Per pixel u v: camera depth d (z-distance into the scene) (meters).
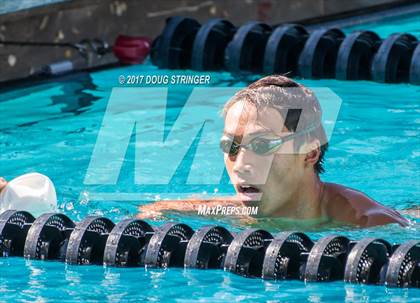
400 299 11.98
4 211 15.04
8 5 26.38
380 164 18.98
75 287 12.71
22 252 14.34
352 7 33.88
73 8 27.53
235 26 30.56
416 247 12.78
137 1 29.38
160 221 15.68
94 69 27.80
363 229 14.88
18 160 19.77
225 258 13.30
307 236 13.50
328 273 12.83
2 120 22.77
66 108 23.72
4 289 12.66
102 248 13.96
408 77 25.98
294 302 11.94
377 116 22.52
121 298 12.23
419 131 21.22
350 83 26.05
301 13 32.94
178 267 13.48
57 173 18.88
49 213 14.60
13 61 26.39
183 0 30.59
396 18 33.25
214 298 12.18
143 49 28.45
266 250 13.11
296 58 27.53
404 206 16.50
